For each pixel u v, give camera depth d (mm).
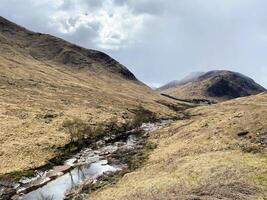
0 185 56719
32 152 71688
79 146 83125
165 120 138500
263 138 58219
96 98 151250
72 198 50625
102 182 56094
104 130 101000
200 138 67000
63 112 112000
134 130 109312
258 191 34812
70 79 191625
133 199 39250
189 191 37969
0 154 67625
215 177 41156
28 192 55344
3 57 190250
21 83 146125
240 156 49906
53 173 64500
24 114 100000
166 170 51750
